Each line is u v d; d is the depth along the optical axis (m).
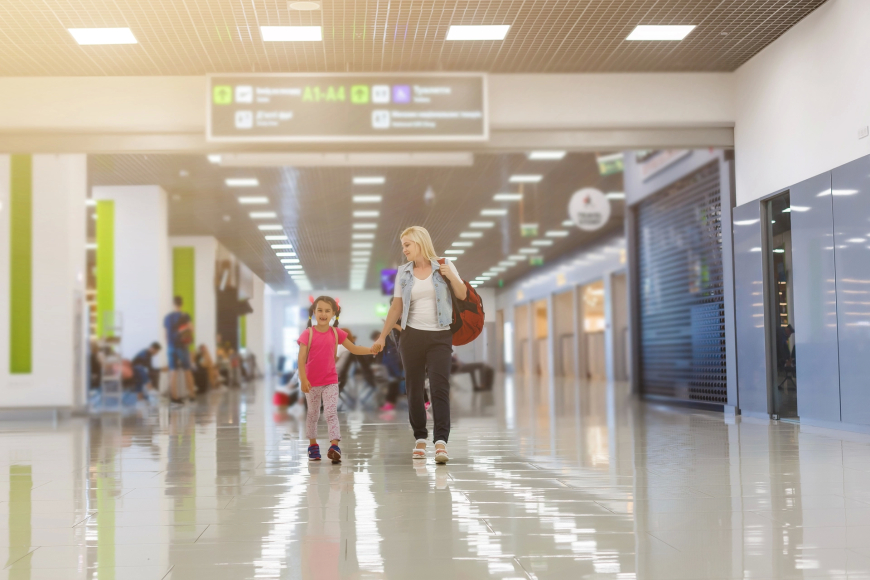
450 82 8.20
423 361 5.02
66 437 7.05
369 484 4.03
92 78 8.30
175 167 12.89
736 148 8.60
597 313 22.06
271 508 3.42
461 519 3.14
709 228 9.70
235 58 7.86
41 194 10.13
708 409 9.55
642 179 12.23
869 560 2.50
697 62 8.34
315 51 7.72
